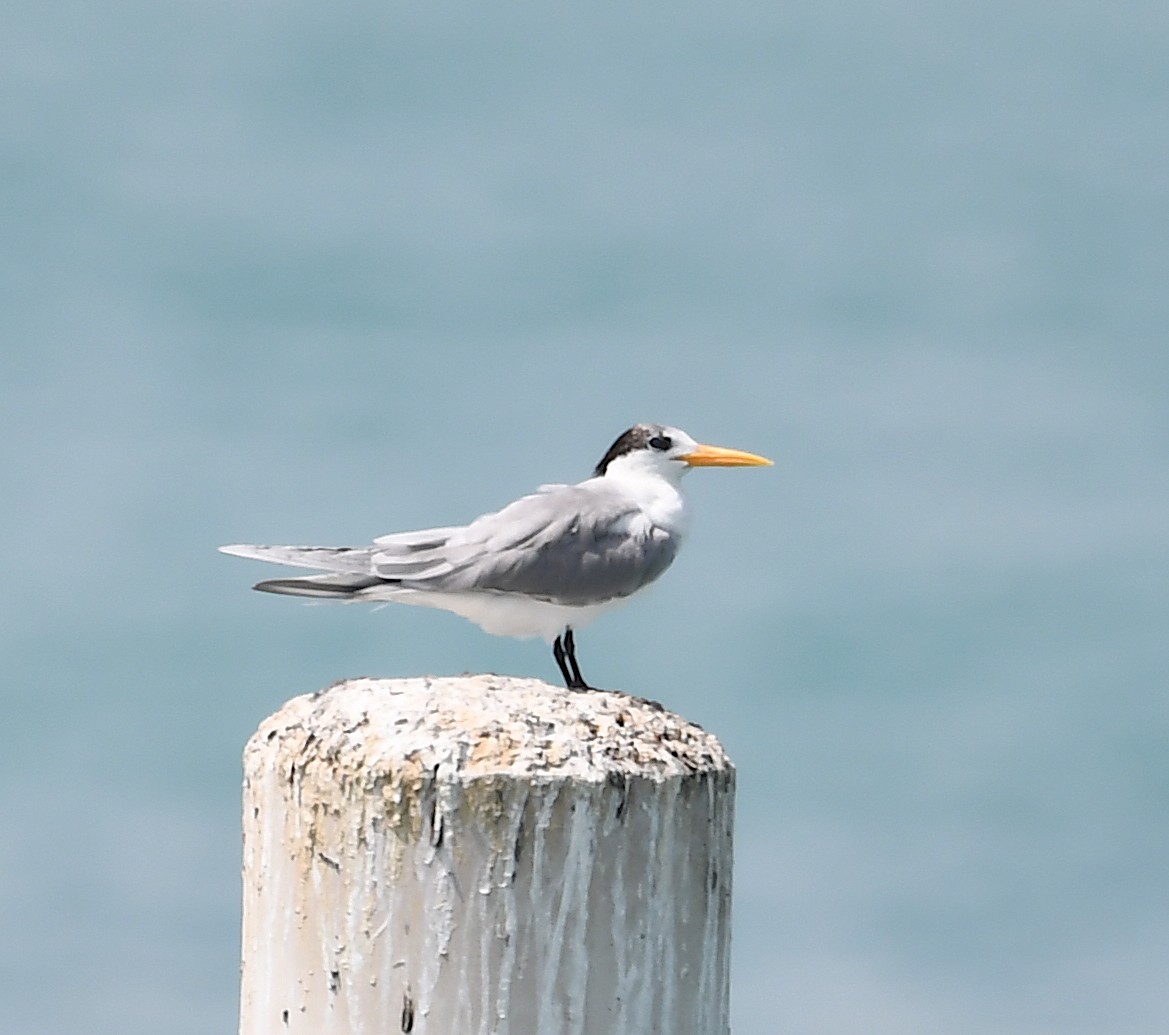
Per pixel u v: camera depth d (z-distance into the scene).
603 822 8.98
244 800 9.97
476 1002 8.84
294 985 9.26
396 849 8.91
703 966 9.42
